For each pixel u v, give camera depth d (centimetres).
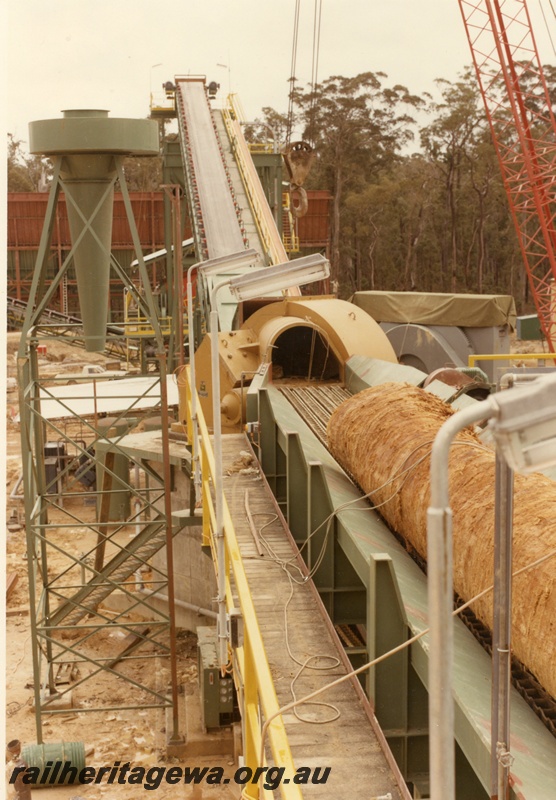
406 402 1196
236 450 1585
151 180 10394
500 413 262
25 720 1819
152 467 2330
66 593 2456
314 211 7081
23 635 2205
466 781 727
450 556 267
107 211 1953
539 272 9544
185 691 1902
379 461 1107
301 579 1054
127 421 3136
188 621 2197
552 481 842
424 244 9725
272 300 2047
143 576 2378
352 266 10012
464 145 9512
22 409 1711
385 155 9856
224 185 3825
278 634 922
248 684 634
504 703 515
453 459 947
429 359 3616
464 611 898
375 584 780
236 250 3366
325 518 1070
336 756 721
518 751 601
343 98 9750
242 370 1825
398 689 779
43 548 1956
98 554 2258
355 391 1738
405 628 778
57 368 6372
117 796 1536
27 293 7025
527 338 4100
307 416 1603
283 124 9900
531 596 688
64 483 3350
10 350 6062
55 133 1828
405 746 775
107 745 1712
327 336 1844
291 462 1201
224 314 2789
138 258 1852
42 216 6838
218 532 1005
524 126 3862
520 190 3922
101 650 2127
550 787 565
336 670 853
